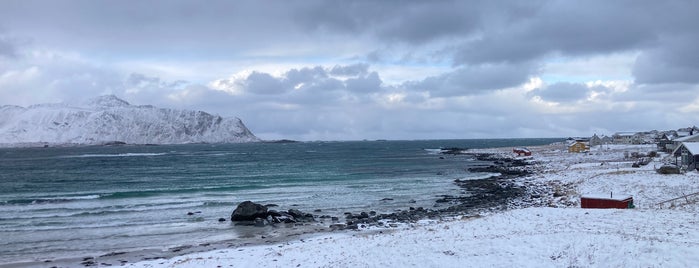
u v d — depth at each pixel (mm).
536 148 164875
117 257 27047
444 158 134750
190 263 23312
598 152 113812
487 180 68312
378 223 36156
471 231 24875
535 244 19406
